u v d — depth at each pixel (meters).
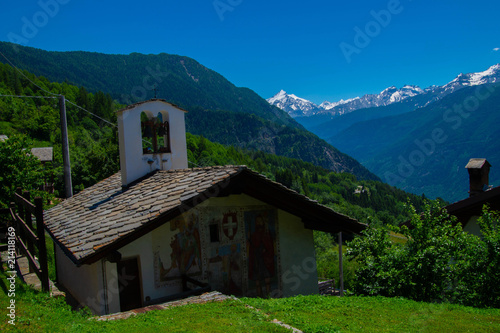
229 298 7.79
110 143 62.44
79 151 73.50
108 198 12.49
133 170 13.17
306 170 185.88
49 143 103.81
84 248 8.20
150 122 13.72
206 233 10.52
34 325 5.58
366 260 10.53
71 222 11.34
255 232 11.37
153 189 11.12
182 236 10.12
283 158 193.88
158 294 9.64
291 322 6.50
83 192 16.42
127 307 9.31
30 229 9.29
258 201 11.48
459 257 9.59
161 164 13.75
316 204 11.25
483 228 10.20
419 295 9.41
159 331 5.62
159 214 8.56
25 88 140.00
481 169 14.12
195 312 6.68
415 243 10.04
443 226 10.24
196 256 10.30
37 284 8.70
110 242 8.07
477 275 9.02
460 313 7.69
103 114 136.88
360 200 145.75
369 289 10.07
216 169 10.41
